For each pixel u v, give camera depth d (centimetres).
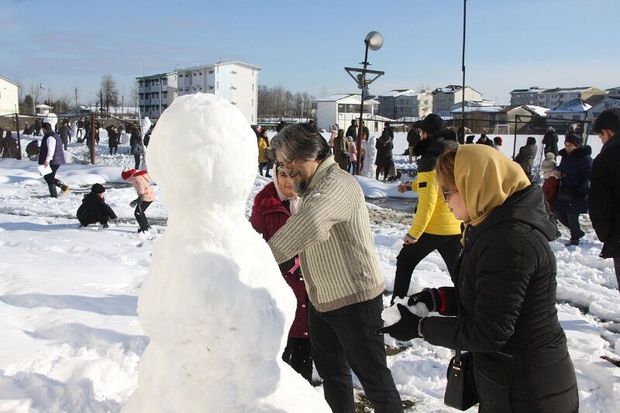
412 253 498
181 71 7062
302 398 153
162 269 141
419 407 370
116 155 2794
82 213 942
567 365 207
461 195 210
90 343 401
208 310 132
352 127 2014
